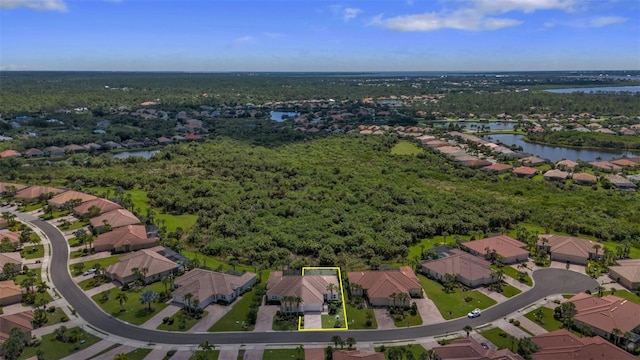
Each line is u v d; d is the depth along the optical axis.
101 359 96.81
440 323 111.31
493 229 173.25
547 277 134.50
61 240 158.88
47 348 100.38
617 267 134.12
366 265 142.88
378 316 114.56
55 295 123.19
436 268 134.25
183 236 163.25
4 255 139.12
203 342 103.19
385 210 189.00
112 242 151.00
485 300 121.75
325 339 104.94
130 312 115.19
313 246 148.88
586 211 186.12
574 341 96.25
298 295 117.25
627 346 100.31
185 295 114.56
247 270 138.25
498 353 92.62
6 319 105.44
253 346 101.88
